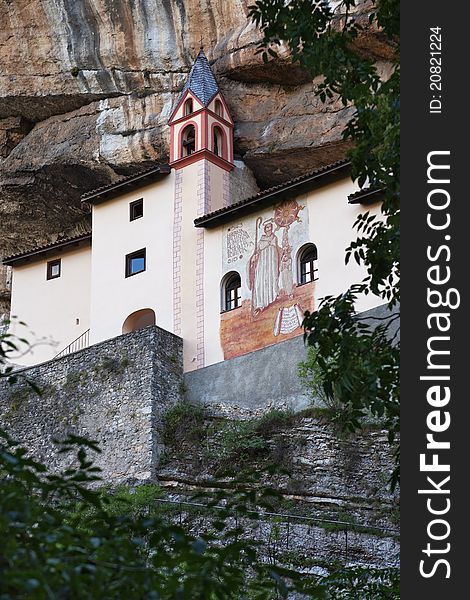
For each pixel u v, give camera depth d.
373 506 21.38
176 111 30.89
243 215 28.03
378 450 22.02
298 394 24.39
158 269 29.25
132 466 24.88
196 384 26.52
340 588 13.13
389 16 12.05
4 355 8.39
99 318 29.83
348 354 10.98
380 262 11.43
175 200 29.80
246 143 31.05
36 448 26.75
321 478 22.31
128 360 26.45
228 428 24.42
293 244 26.70
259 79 31.34
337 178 26.36
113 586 6.42
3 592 5.89
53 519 6.94
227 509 8.12
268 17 12.41
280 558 19.70
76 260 32.19
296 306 26.06
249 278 27.30
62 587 6.12
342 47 12.16
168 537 7.36
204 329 27.58
